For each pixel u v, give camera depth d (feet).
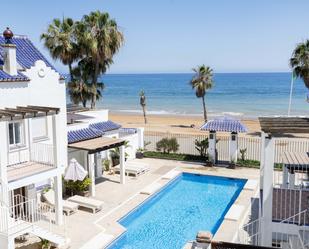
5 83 58.23
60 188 59.41
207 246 37.29
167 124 200.13
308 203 46.52
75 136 79.00
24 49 69.36
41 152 62.28
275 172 88.38
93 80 134.00
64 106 70.33
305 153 66.03
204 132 157.99
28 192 61.93
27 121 61.72
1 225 47.60
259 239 48.49
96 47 118.52
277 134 44.01
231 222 62.13
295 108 288.10
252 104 317.22
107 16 120.88
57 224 59.52
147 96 415.44
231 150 98.58
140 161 105.81
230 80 636.48
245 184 84.33
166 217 68.74
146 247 56.34
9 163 59.16
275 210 46.34
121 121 220.64
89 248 52.49
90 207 66.54
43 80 65.41
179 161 106.11
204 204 75.82
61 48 122.01
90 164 74.28
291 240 43.47
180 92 451.53
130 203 71.56
